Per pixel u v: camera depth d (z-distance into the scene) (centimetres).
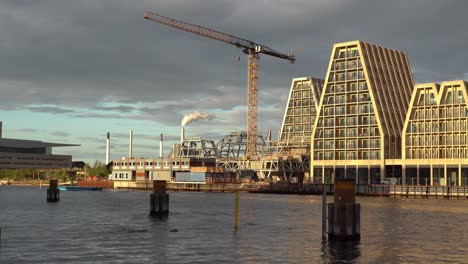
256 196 15762
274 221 6894
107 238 5025
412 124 17425
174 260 3884
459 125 16425
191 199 13475
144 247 4469
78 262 3781
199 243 4725
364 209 9438
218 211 8762
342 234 4722
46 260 3853
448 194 14625
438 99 16838
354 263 3834
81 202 11812
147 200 12912
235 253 4194
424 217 7656
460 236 5347
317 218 7394
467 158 16138
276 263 3797
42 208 9488
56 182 11975
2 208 9462
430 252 4316
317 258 3997
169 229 5822
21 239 4938
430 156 16975
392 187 15675
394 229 5966
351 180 4725
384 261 3916
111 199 13488
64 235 5241
